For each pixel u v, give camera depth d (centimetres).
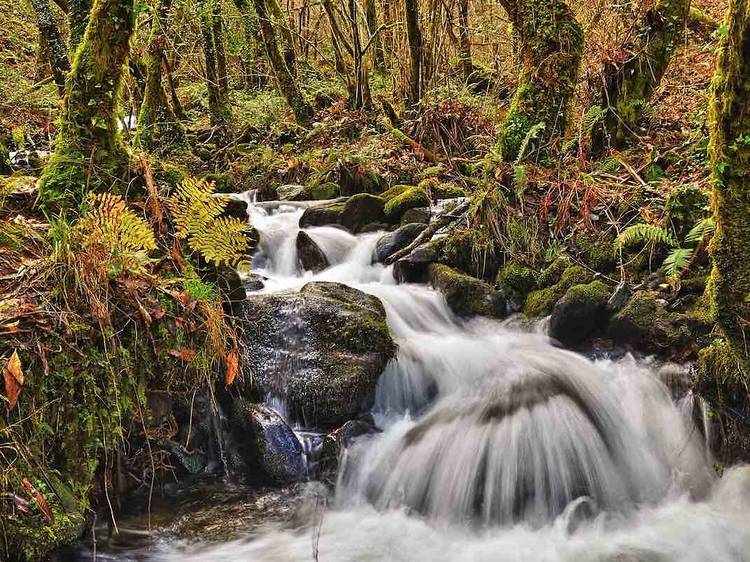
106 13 467
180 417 422
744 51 306
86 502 353
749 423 416
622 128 755
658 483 441
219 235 424
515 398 470
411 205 744
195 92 1396
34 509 324
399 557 379
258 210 847
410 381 497
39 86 1105
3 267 393
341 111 1173
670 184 623
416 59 1066
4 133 829
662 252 549
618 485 438
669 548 387
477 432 450
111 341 379
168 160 1052
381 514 421
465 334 570
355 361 471
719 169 339
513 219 627
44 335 354
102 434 368
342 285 543
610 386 484
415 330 566
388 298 584
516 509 422
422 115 962
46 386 348
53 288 377
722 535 394
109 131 483
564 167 660
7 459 324
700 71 901
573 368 497
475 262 627
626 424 462
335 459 435
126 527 376
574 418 454
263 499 414
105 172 474
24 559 318
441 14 1070
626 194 626
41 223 446
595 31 897
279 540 384
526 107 670
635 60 749
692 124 755
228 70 1489
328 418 455
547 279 590
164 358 410
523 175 622
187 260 454
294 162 999
